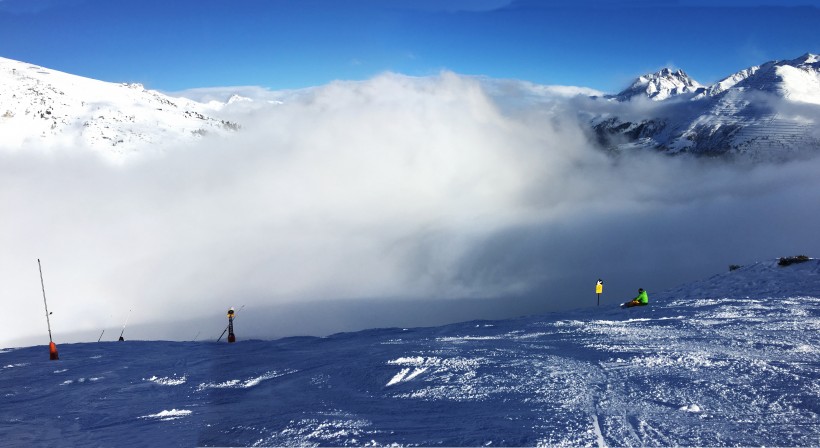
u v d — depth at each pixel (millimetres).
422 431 6891
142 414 8914
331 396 9383
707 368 9555
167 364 14391
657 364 10117
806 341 11852
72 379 12750
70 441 7504
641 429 6586
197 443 7031
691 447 5992
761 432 6398
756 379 8703
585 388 8688
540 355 11680
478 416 7453
